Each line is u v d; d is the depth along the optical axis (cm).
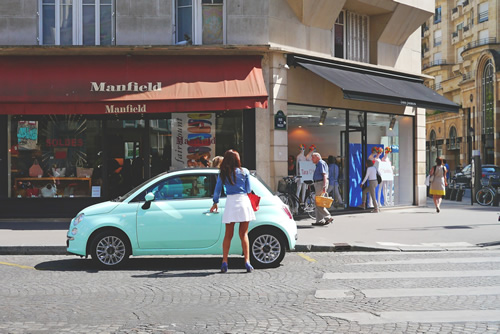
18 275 802
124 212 851
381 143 1856
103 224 845
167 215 850
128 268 861
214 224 850
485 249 1061
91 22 1494
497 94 4972
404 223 1440
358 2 1680
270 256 858
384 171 1852
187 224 848
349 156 1730
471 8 5453
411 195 1969
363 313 571
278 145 1493
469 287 694
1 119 1462
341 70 1630
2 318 561
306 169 1598
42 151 1489
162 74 1405
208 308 599
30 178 1485
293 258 959
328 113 1670
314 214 1552
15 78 1370
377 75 1784
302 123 1598
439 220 1516
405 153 1955
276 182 1486
